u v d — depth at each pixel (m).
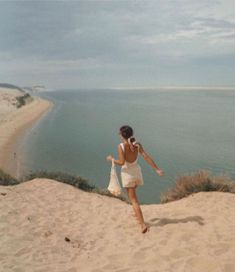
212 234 6.79
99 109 127.56
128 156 7.34
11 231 7.43
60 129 71.38
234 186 10.76
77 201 10.27
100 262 6.13
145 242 6.83
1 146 48.25
